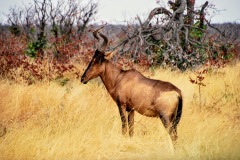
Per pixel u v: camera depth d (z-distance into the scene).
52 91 33.12
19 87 33.16
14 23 66.75
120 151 22.98
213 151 21.64
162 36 49.78
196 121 26.45
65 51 45.09
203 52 50.06
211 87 36.78
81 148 22.61
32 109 29.38
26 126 25.58
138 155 22.00
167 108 22.80
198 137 23.25
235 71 42.81
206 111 29.45
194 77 41.56
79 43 47.12
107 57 25.77
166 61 48.28
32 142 22.62
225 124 26.36
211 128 25.20
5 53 42.78
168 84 23.27
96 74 26.11
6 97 30.25
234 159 20.81
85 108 28.38
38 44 48.72
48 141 23.53
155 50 50.03
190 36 53.59
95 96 32.25
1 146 22.02
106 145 22.94
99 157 21.77
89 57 42.75
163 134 24.75
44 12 61.28
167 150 22.00
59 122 26.17
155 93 23.27
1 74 39.59
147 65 43.56
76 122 26.45
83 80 26.14
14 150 21.83
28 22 65.19
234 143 22.62
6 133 24.05
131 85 24.44
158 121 26.88
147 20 52.03
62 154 21.67
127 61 43.19
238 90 35.81
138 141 23.88
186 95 34.22
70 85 37.31
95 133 24.67
